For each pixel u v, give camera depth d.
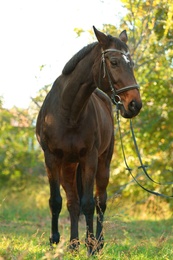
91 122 9.83
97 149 10.02
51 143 9.96
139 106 8.77
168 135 21.59
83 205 9.70
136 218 20.72
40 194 25.78
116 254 9.79
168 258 9.70
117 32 18.58
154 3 17.42
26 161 26.09
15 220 16.73
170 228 16.84
